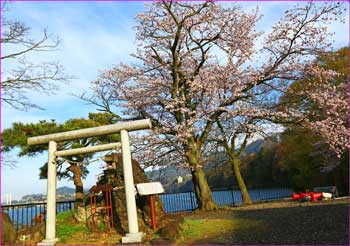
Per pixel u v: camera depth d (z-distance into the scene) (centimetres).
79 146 1005
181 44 1439
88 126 1060
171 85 1480
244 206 1418
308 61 1388
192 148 1358
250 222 828
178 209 1546
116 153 1009
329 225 691
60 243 761
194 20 1410
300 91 1443
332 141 1365
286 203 1376
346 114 1384
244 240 643
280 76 1420
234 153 1766
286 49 1376
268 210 1053
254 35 1427
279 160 2916
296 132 1906
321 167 2006
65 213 1002
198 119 1302
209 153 1852
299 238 612
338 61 1730
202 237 705
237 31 1387
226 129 1572
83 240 779
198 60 1495
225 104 1367
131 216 753
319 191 1664
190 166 1362
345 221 712
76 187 982
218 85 1349
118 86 1499
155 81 1443
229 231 741
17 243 782
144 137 1411
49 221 782
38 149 1045
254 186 3397
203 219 957
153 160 1484
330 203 1135
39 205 1014
